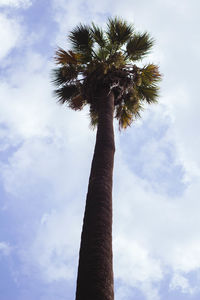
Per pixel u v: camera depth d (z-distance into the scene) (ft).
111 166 23.81
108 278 16.14
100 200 20.27
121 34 40.81
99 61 37.65
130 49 40.86
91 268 16.34
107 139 26.25
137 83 37.11
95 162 23.75
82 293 15.43
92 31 41.45
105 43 41.86
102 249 17.37
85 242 17.90
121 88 34.99
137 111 40.81
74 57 40.65
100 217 19.15
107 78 34.40
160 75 41.11
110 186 21.94
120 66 36.68
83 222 19.65
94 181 21.88
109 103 31.78
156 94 41.96
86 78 35.63
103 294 15.28
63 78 42.04
